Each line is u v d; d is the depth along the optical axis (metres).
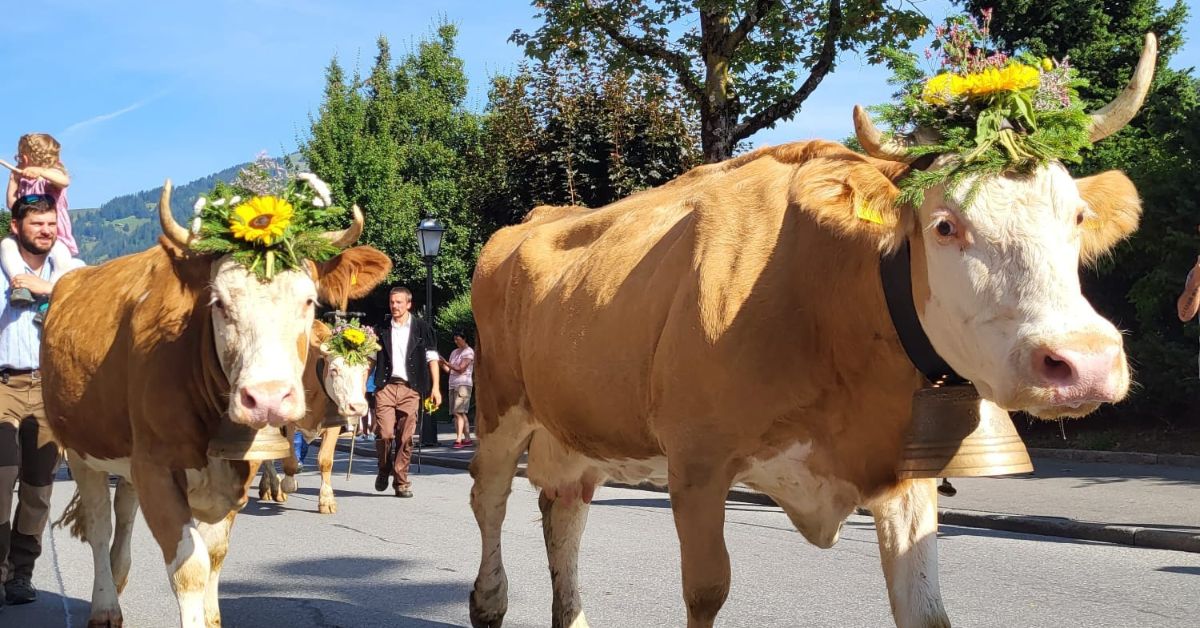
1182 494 9.80
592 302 4.51
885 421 3.59
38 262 6.25
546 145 17.17
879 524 3.73
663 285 4.12
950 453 3.37
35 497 6.18
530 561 7.57
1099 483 10.71
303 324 4.47
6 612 6.12
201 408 4.64
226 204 4.50
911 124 3.35
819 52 14.18
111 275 5.57
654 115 16.78
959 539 8.34
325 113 37.88
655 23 13.98
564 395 4.63
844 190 3.17
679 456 3.86
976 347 2.99
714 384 3.75
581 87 17.23
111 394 5.05
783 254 3.74
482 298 5.68
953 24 3.44
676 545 8.07
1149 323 13.42
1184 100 14.11
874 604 5.98
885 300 3.39
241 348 4.32
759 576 6.80
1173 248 12.81
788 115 14.03
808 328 3.65
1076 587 6.40
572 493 5.22
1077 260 3.00
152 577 7.20
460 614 5.94
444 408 27.69
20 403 6.04
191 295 4.69
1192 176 12.66
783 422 3.70
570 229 5.16
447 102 43.34
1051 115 3.10
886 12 13.33
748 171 4.09
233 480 4.83
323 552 8.05
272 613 5.99
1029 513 9.02
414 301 36.94
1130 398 13.40
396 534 8.98
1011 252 2.93
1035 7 17.17
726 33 13.75
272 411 4.19
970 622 5.56
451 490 12.71
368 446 21.19
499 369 5.49
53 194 6.95
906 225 3.23
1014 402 2.85
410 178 39.50
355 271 4.87
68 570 7.57
